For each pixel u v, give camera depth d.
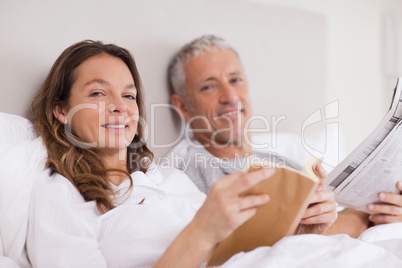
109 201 1.05
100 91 1.18
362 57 2.37
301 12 2.18
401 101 1.04
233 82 1.95
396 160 1.09
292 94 2.16
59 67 1.19
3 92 1.37
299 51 2.18
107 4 1.62
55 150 1.12
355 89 2.35
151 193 1.13
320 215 0.97
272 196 0.75
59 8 1.49
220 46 1.93
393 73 2.45
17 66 1.40
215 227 0.71
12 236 1.01
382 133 1.05
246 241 0.84
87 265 0.94
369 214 1.29
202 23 1.91
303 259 0.78
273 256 0.76
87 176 1.07
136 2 1.71
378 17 2.41
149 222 1.02
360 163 1.09
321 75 2.24
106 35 1.63
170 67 1.82
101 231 1.02
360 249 0.81
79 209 1.01
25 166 1.04
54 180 1.04
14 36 1.40
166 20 1.80
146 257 0.99
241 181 0.68
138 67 1.72
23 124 1.23
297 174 0.72
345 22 2.31
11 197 1.01
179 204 1.16
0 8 1.38
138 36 1.72
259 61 2.06
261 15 2.07
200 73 1.86
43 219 0.97
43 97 1.21
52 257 0.94
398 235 1.11
